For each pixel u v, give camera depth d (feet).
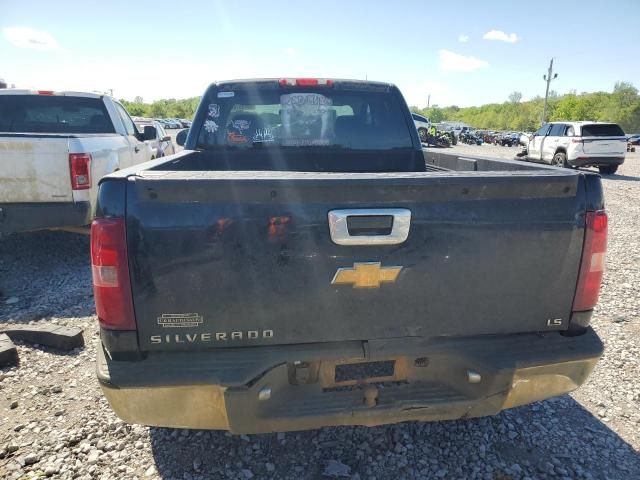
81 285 17.37
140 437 8.92
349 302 6.53
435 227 6.48
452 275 6.65
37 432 9.05
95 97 22.84
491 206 6.59
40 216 17.11
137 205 5.98
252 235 6.17
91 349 12.54
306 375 6.83
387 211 6.33
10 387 10.64
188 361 6.35
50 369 11.48
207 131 12.87
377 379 7.14
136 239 5.99
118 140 21.85
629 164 78.33
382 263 6.44
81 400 10.15
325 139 13.23
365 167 13.52
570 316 7.11
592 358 7.11
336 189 6.20
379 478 7.95
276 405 6.66
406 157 13.61
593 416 9.77
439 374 7.13
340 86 12.92
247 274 6.24
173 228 6.04
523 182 6.56
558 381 7.25
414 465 8.27
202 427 6.69
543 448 8.75
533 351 7.00
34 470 8.05
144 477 7.92
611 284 17.85
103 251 6.00
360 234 6.33
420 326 6.77
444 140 73.92
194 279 6.16
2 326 13.75
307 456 8.45
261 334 6.45
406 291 6.60
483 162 10.74
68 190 17.26
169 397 6.32
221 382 6.22
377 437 8.98
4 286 17.16
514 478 7.98
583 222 6.84
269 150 13.12
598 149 53.57
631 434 9.20
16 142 16.62
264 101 12.88
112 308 6.13
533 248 6.76
